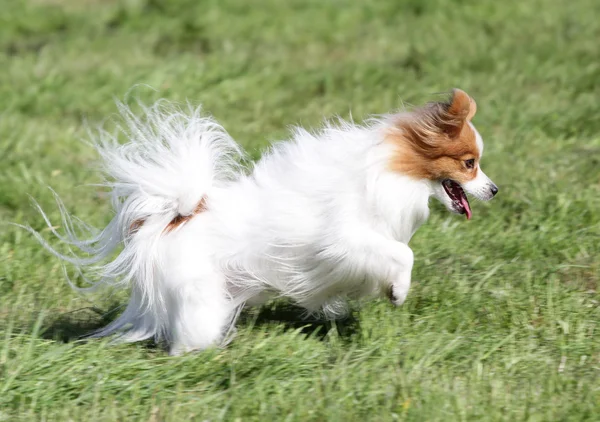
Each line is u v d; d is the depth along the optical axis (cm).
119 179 898
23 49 2220
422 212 896
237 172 941
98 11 2581
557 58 1998
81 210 1275
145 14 2517
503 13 2436
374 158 859
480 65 1981
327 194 861
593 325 951
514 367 868
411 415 775
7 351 871
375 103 1733
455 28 2319
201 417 786
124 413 794
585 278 1073
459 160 867
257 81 1883
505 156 1429
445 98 895
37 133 1590
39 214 1266
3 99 1753
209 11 2525
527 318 970
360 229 863
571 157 1420
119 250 1120
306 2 2595
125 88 1809
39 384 819
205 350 878
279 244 877
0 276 1083
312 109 1708
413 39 2242
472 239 1171
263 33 2358
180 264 867
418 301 1002
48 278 1084
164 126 889
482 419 770
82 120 1688
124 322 936
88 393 814
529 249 1128
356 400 803
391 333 921
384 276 877
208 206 882
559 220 1202
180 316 873
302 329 961
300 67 2027
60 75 1898
